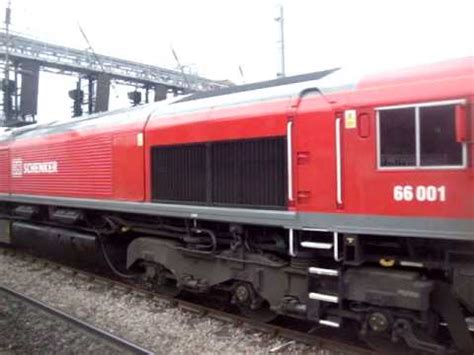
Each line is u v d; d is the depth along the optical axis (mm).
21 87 34312
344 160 5809
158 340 7066
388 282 5578
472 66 5027
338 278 5953
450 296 5434
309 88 6230
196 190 7566
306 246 6215
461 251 5234
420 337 5562
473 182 4941
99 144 9547
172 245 8234
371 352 6059
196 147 7559
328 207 5945
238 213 6918
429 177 5207
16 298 9250
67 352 6688
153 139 8273
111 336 6965
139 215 9258
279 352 6375
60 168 10828
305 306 6355
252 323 7281
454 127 5066
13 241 13656
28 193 12164
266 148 6633
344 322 7090
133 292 9375
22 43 34438
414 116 5316
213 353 6508
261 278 6922
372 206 5590
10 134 13320
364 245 5914
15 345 6988
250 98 6926
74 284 10367
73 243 11055
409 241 5543
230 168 7070
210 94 7969
